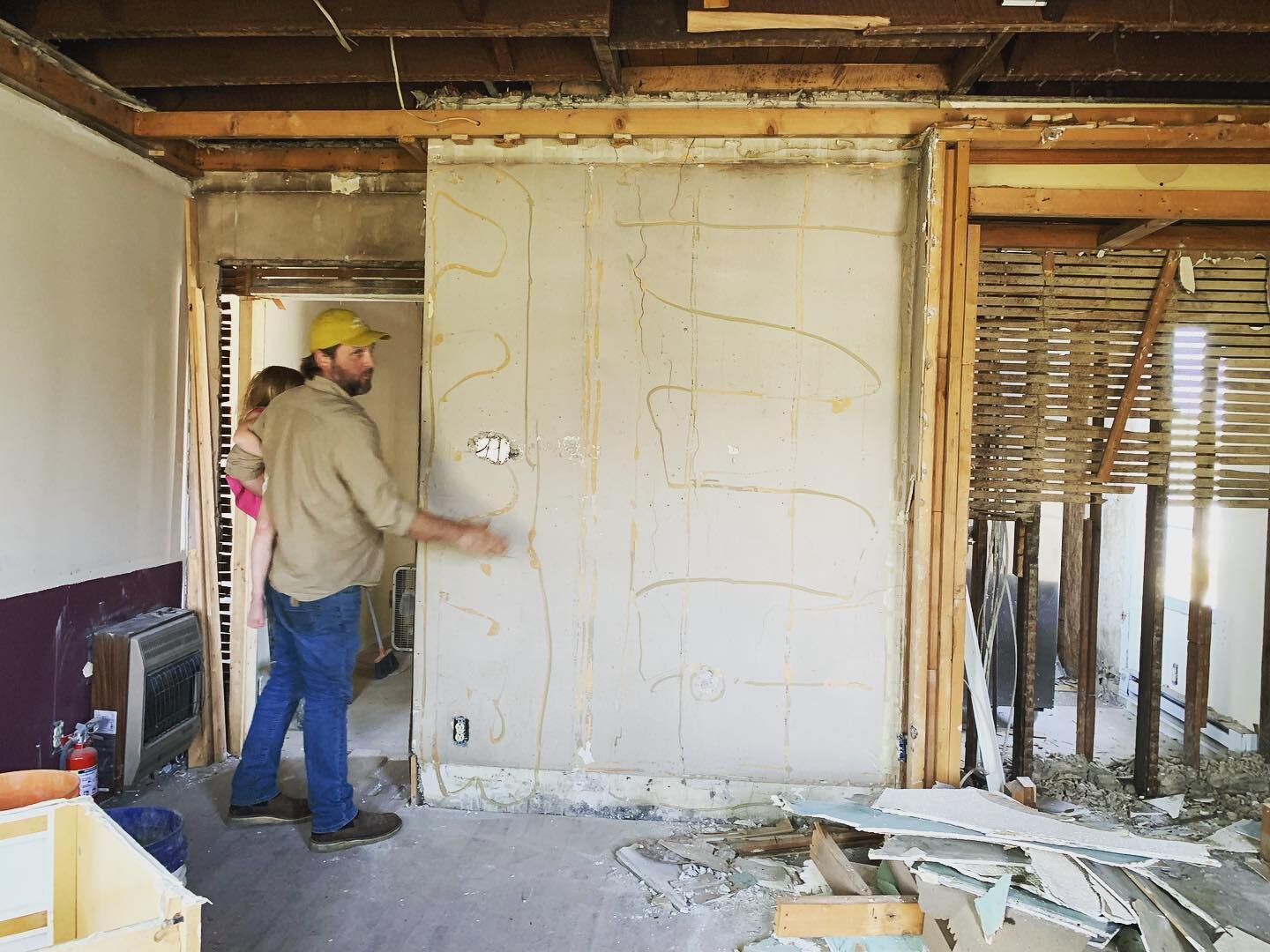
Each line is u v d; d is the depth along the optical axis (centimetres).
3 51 233
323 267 335
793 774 279
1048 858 211
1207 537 320
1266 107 261
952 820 227
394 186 326
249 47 265
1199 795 308
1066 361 307
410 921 220
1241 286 301
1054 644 404
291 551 255
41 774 186
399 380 502
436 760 289
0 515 241
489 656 287
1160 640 308
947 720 269
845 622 278
